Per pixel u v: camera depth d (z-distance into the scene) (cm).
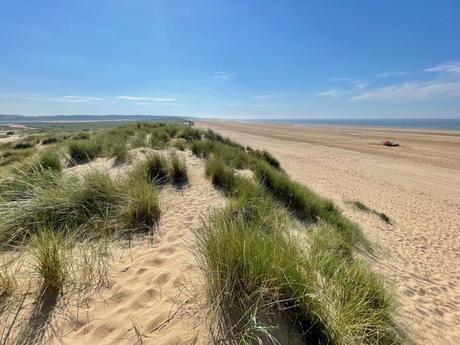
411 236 626
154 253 299
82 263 259
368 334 212
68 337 182
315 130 5647
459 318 325
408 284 390
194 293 225
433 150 2341
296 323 201
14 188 404
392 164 1666
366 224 657
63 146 859
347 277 271
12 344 172
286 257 236
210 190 544
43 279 226
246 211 404
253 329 184
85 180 416
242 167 823
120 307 212
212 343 179
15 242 296
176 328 191
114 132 1434
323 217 541
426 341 262
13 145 1697
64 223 337
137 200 389
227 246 231
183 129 1509
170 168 596
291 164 1551
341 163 1666
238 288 210
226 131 4797
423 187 1136
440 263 498
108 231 338
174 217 404
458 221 763
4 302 203
